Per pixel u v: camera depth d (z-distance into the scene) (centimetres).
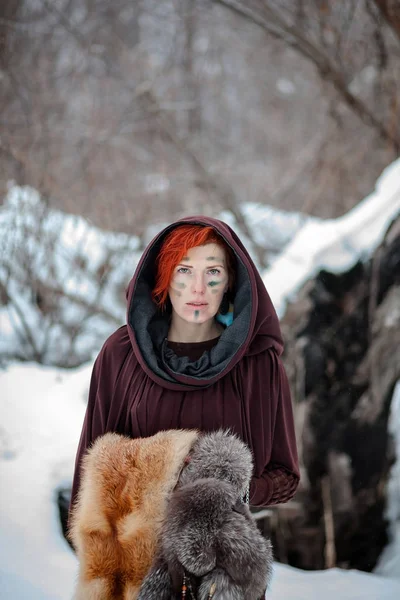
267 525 494
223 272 244
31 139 771
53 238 689
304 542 525
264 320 244
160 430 236
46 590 317
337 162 880
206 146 1125
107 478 219
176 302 244
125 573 213
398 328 512
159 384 236
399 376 528
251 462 221
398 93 761
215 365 236
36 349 649
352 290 512
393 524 537
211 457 212
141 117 891
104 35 981
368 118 766
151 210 870
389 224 514
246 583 195
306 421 521
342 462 528
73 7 970
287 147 1167
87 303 695
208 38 1148
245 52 1146
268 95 1226
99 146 845
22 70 822
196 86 1108
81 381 500
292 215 811
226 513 200
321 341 514
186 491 204
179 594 198
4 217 674
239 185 1091
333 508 528
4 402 464
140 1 1038
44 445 428
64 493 397
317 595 353
